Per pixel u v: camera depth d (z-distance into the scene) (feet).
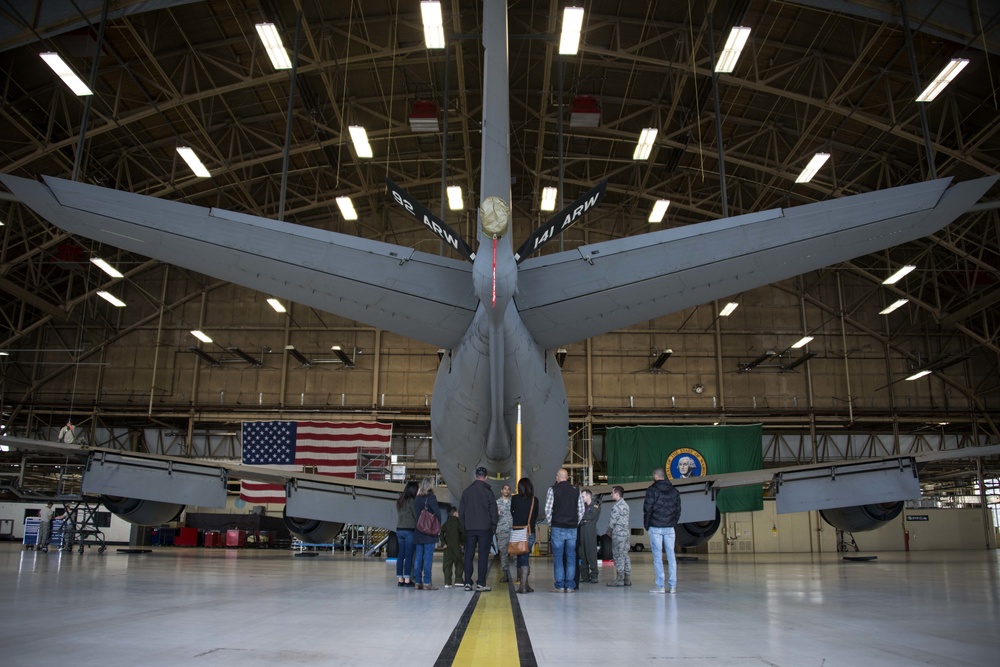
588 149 114.83
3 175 26.68
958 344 127.95
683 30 86.79
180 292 130.52
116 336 127.95
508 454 37.68
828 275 130.72
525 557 33.88
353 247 29.81
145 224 27.94
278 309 125.59
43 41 72.74
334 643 18.88
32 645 18.04
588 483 122.93
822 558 93.20
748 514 122.11
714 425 120.47
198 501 41.39
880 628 22.31
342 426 113.50
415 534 35.45
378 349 128.16
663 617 24.77
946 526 124.98
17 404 124.36
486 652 17.65
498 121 26.53
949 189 26.22
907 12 66.80
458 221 131.85
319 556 85.61
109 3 64.85
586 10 85.56
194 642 18.78
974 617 25.30
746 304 130.41
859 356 128.67
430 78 98.43
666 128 101.30
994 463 132.57
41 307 114.73
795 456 135.95
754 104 98.22
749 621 23.81
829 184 111.34
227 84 93.15
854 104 92.58
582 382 127.34
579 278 29.63
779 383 127.54
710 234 28.48
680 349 128.47
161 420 130.31
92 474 40.22
